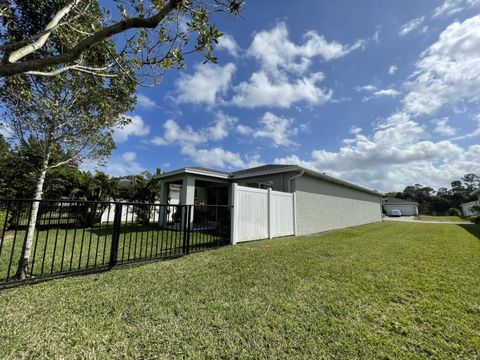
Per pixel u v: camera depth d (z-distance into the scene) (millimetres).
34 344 1975
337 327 2348
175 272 3990
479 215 19391
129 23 1944
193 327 2299
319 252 5859
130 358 1850
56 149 4305
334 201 13141
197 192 15281
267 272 4074
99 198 12266
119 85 4043
